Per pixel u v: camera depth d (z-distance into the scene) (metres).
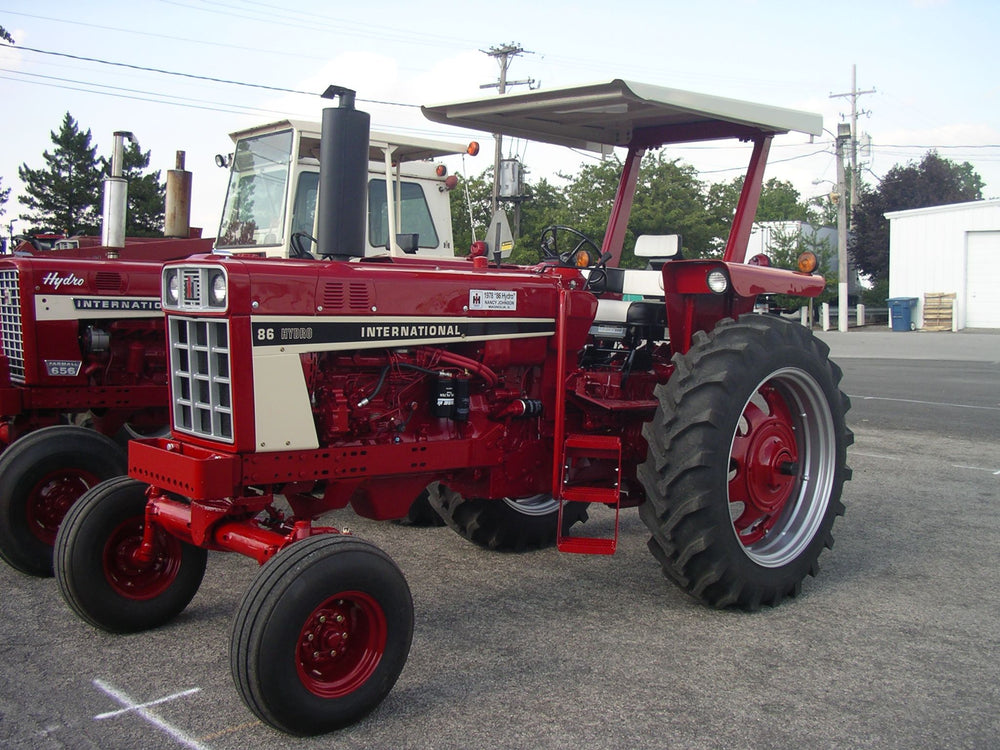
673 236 5.09
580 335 4.36
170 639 3.76
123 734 2.96
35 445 4.41
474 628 3.92
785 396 4.64
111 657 3.57
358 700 3.01
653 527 4.07
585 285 4.49
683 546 4.02
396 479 3.89
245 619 2.85
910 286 28.50
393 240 7.17
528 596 4.36
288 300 3.32
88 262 5.41
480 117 4.92
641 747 2.89
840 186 29.28
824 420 4.61
